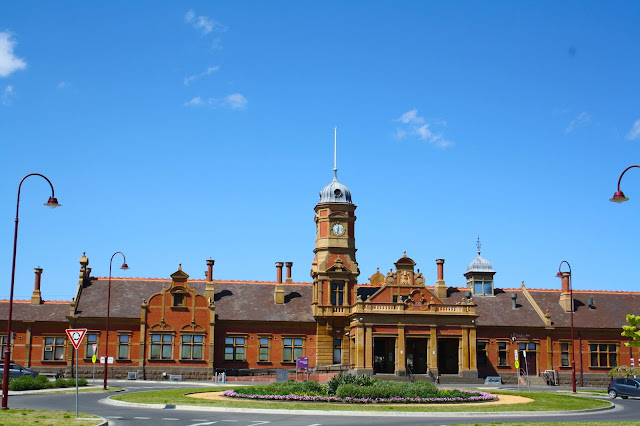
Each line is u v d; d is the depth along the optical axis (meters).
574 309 83.00
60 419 30.44
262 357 78.06
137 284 80.81
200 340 76.25
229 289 82.25
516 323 79.88
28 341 75.25
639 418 37.19
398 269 76.50
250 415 35.62
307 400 41.94
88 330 75.44
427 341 72.75
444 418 35.69
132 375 73.44
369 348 71.62
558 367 79.44
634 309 84.00
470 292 83.69
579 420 35.31
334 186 83.19
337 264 79.88
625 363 80.38
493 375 78.19
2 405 34.97
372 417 35.72
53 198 39.50
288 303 81.00
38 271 78.88
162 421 31.92
